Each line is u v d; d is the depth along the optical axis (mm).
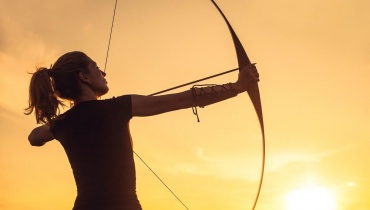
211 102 2002
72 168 1993
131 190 1905
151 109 1946
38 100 2057
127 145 1928
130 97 1945
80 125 1941
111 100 1948
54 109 2068
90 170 1890
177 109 1999
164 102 1952
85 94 2084
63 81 2066
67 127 1987
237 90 2041
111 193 1853
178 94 1982
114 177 1875
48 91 2061
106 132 1900
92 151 1895
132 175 1928
